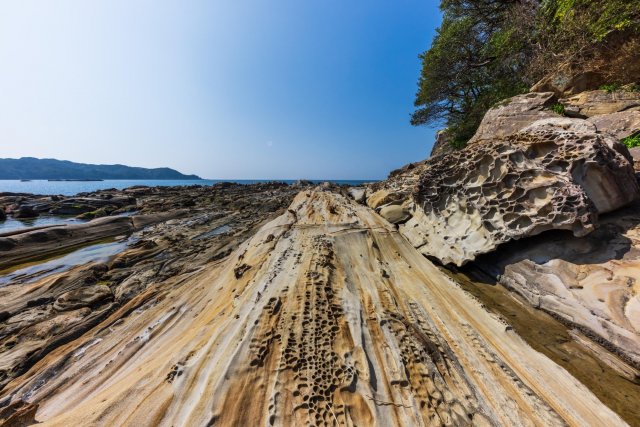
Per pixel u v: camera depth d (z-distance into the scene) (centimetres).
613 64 1022
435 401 327
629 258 497
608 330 443
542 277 570
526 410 321
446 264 729
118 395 332
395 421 303
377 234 860
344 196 1550
